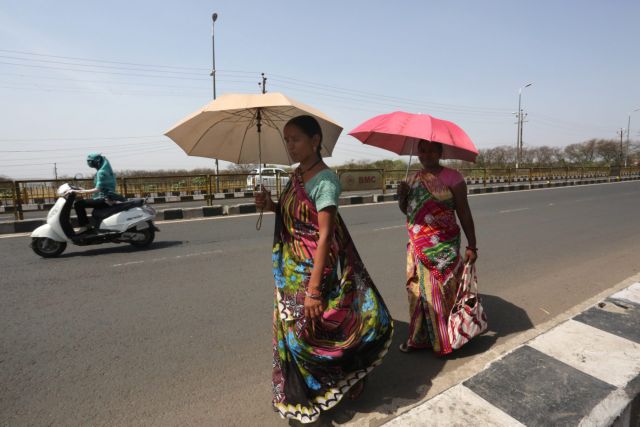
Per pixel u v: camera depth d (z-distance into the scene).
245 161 2.44
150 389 2.46
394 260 5.60
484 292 4.21
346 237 2.07
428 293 2.71
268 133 2.30
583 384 2.11
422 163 2.71
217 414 2.21
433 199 2.62
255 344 3.07
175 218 9.91
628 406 1.98
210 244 6.63
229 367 2.73
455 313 2.71
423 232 2.69
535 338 2.62
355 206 12.59
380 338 2.09
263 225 8.71
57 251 5.80
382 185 14.83
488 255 5.83
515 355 2.40
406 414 1.91
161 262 5.46
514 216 9.91
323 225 1.80
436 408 1.95
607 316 2.93
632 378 2.16
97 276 4.81
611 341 2.56
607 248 6.25
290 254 1.98
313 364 1.94
